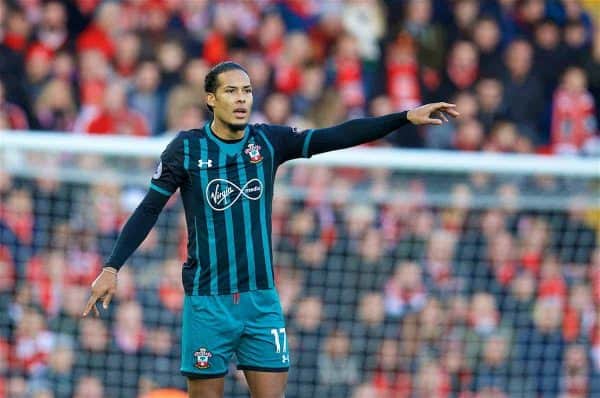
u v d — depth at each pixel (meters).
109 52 44.12
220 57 45.28
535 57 47.09
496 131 45.47
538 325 38.53
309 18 46.84
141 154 34.31
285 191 36.75
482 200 37.06
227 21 45.88
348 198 36.88
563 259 39.34
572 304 38.78
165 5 45.53
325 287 37.97
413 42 46.75
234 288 21.86
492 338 38.16
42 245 37.00
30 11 44.22
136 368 36.62
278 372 22.06
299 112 44.41
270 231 22.17
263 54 45.50
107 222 37.44
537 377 38.25
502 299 38.56
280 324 22.17
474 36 47.03
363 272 38.16
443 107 21.81
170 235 37.38
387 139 43.97
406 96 45.84
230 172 21.84
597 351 38.59
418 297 38.09
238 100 21.62
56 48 44.00
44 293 36.62
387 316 37.88
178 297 36.91
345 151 35.34
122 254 21.77
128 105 43.19
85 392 36.22
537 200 37.09
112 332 36.62
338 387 37.28
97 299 21.58
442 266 38.50
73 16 44.72
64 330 36.47
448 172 36.69
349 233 38.22
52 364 36.22
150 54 44.31
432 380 37.59
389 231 38.41
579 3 48.84
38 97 42.88
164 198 22.00
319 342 37.47
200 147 21.88
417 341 37.84
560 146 46.19
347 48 46.19
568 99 46.62
